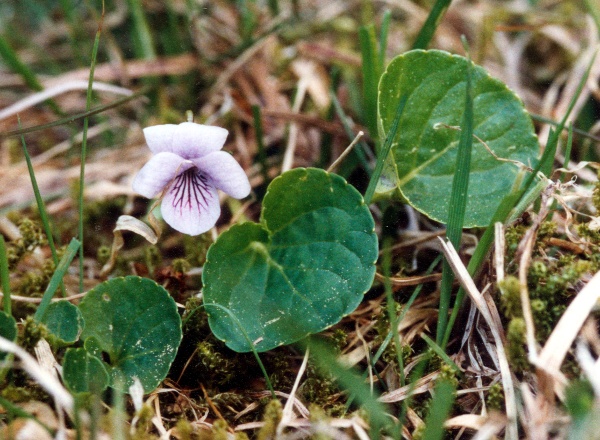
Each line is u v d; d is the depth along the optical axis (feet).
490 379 0.49
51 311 0.48
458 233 0.49
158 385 0.48
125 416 0.47
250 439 0.48
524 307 0.46
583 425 0.42
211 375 0.50
